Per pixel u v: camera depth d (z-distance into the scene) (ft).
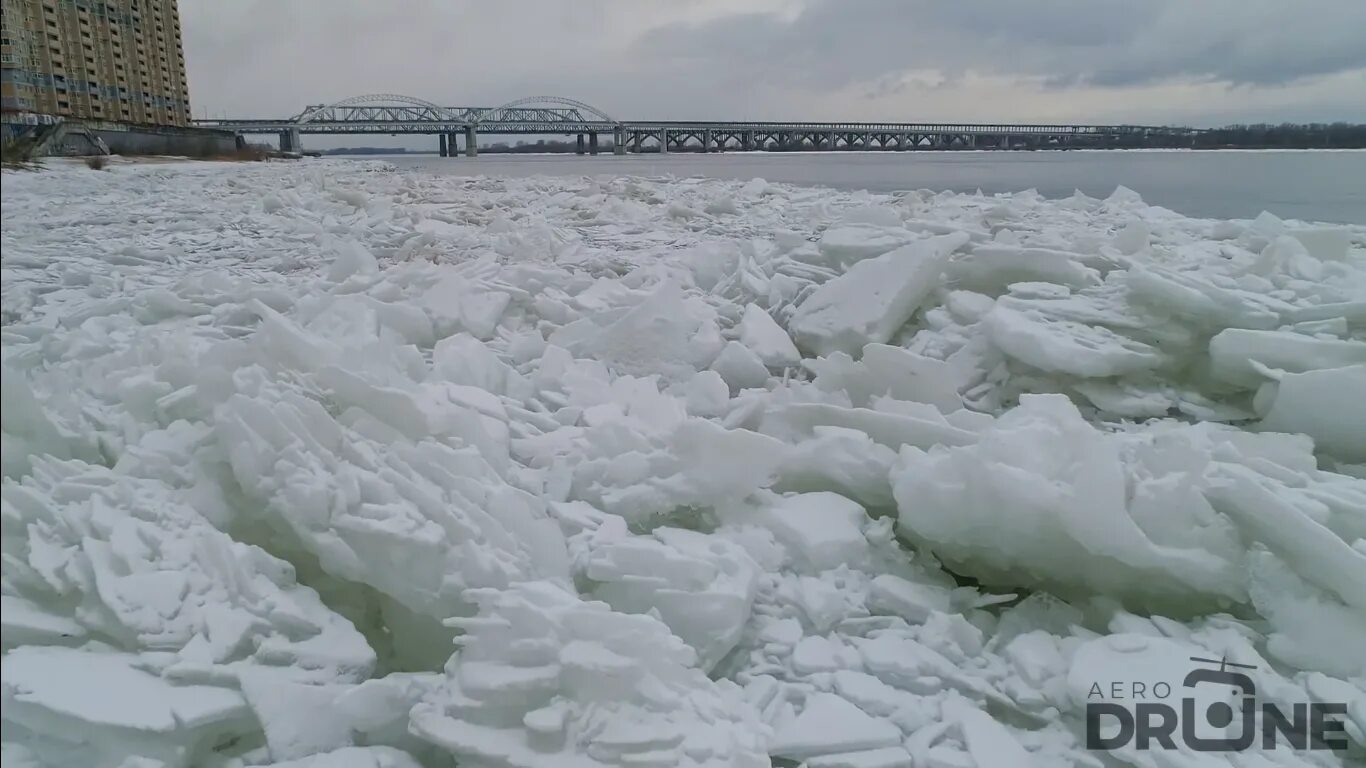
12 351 15.64
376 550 11.50
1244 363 19.60
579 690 9.90
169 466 12.82
